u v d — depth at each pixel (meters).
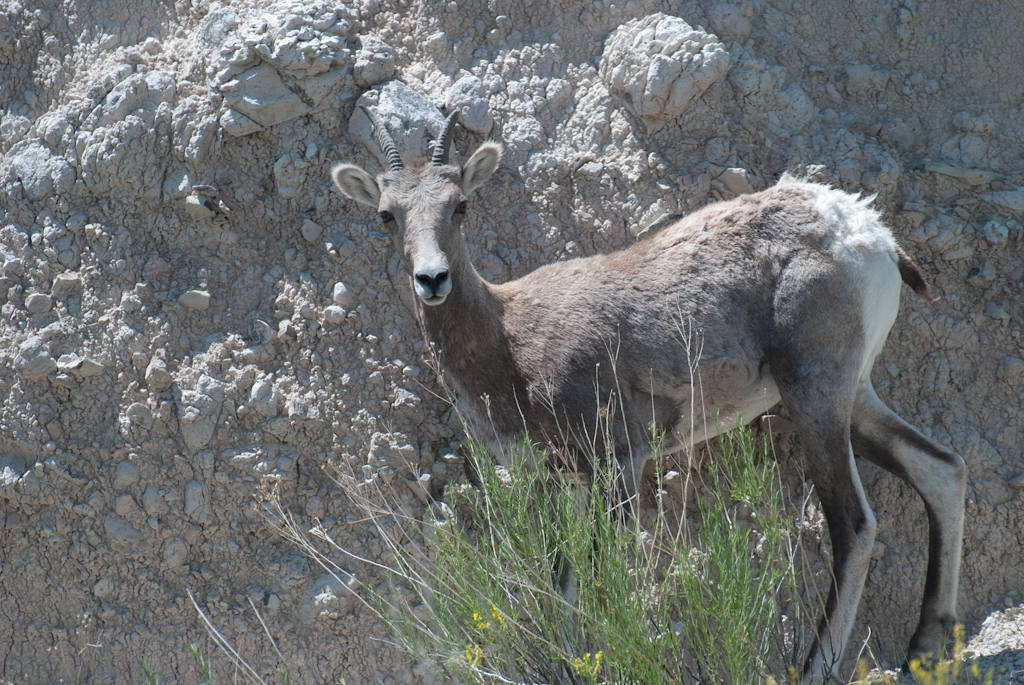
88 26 19.11
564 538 12.48
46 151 17.83
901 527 16.33
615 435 14.29
